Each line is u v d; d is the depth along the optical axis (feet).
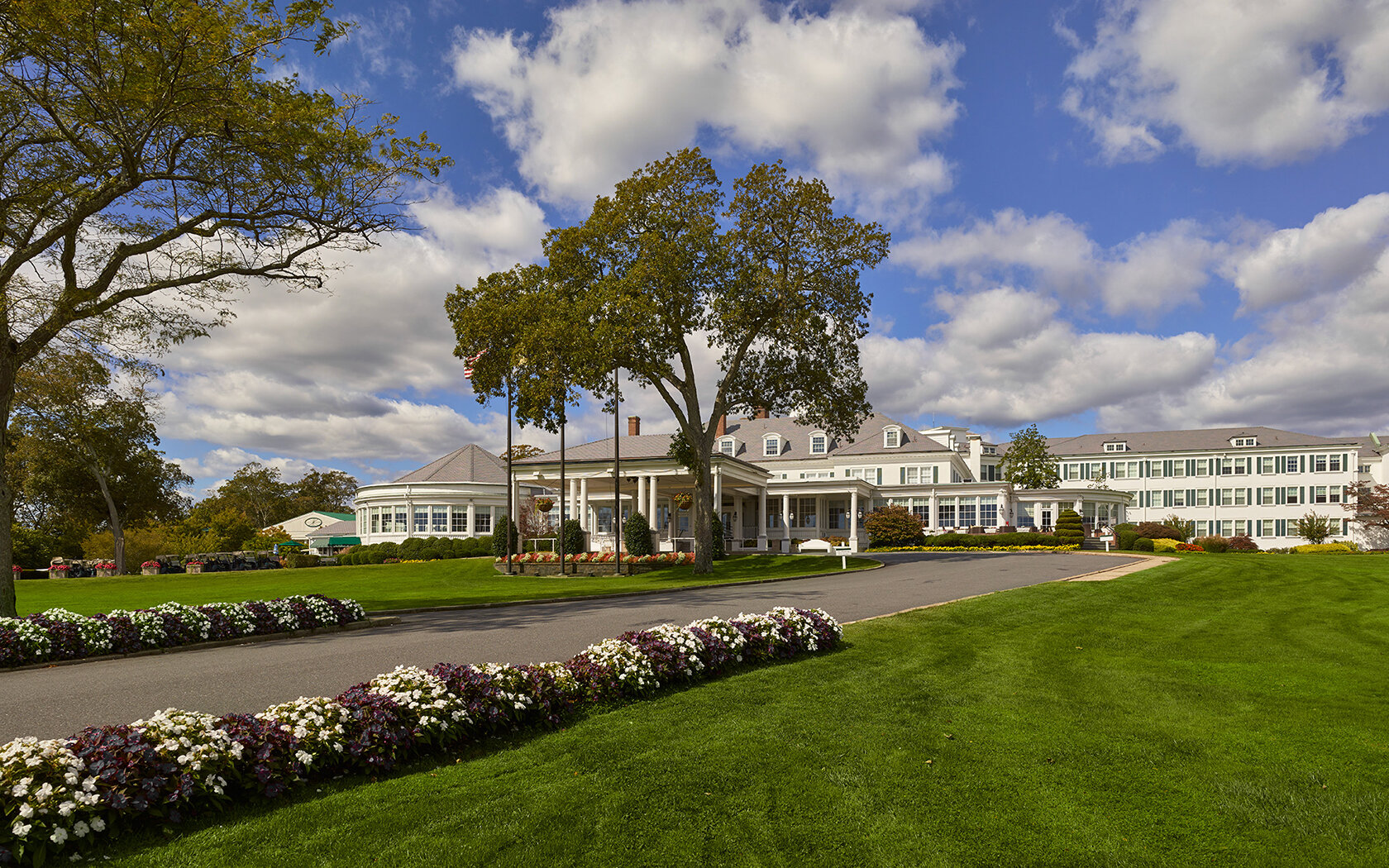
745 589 67.10
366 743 17.99
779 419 188.34
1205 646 34.78
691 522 155.94
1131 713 23.58
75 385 107.04
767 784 17.58
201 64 39.45
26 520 163.84
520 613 51.72
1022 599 49.90
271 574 113.60
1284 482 204.64
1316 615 44.09
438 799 16.57
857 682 27.61
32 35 36.45
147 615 38.55
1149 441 225.35
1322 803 16.65
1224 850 14.64
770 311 89.10
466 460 178.50
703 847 14.51
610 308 78.28
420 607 56.49
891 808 16.31
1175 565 78.23
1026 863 14.11
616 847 14.40
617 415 92.89
